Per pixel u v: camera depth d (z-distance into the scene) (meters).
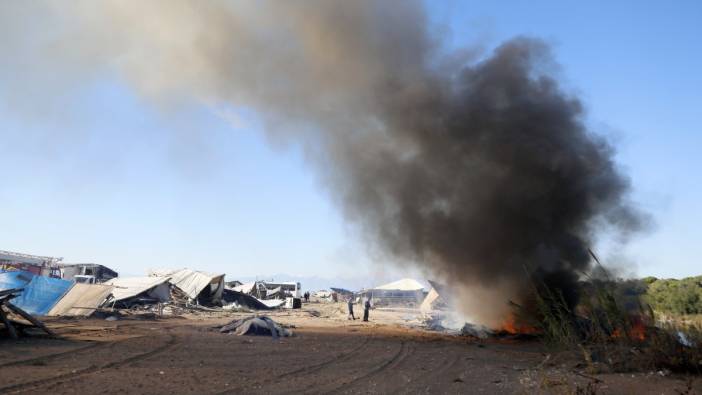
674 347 10.12
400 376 9.95
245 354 12.05
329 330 20.67
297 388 8.38
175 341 13.65
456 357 13.15
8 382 7.60
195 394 7.52
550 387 8.77
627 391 8.29
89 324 18.59
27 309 23.08
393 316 36.50
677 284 21.45
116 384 7.88
